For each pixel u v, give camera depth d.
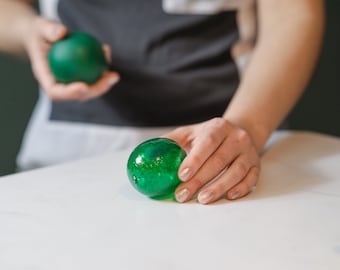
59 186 0.50
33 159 0.83
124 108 0.76
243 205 0.46
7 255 0.39
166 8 0.74
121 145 0.77
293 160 0.57
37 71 0.68
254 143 0.54
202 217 0.44
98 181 0.51
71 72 0.64
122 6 0.75
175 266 0.38
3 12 0.80
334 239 0.41
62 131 0.80
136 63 0.75
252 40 0.76
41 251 0.39
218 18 0.74
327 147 0.61
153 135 0.77
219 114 0.75
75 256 0.39
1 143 1.16
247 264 0.38
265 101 0.58
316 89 1.15
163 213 0.45
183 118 0.76
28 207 0.46
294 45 0.62
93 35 0.76
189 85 0.74
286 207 0.46
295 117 1.17
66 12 0.78
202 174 0.47
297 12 0.65
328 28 1.11
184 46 0.74
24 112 1.15
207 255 0.39
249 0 0.74
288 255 0.39
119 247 0.40
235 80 0.75
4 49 0.82
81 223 0.43
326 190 0.49
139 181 0.46
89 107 0.77
